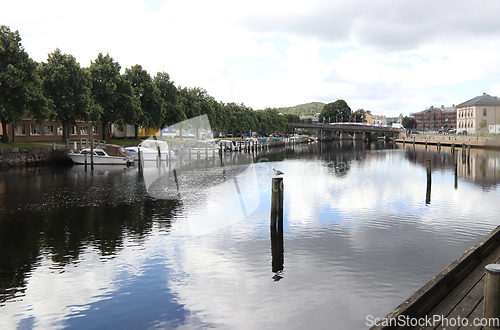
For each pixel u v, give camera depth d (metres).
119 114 57.22
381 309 8.46
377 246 13.00
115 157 43.16
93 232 14.84
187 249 12.69
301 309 8.49
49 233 14.77
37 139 57.38
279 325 7.82
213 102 86.25
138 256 12.05
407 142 123.94
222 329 7.73
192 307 8.65
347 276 10.35
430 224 16.05
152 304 8.80
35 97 42.06
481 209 19.09
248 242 13.43
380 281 9.99
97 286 9.82
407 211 18.67
